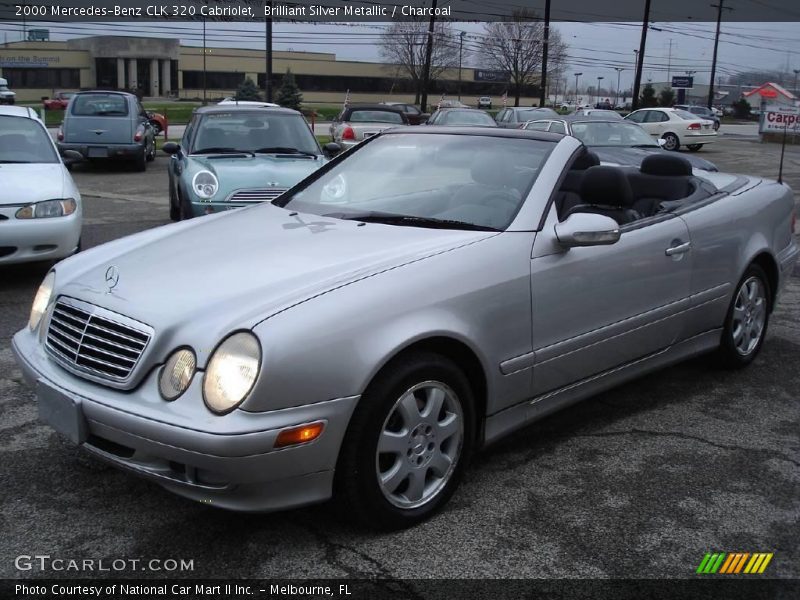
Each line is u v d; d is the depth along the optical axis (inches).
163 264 126.0
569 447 148.9
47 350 122.8
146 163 742.5
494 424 130.6
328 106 3014.3
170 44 3262.8
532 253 132.3
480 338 123.0
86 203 468.8
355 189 157.0
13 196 249.1
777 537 119.0
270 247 130.0
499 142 155.9
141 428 103.8
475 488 131.9
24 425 152.2
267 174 312.3
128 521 119.3
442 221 138.7
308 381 103.7
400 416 114.8
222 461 100.0
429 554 112.1
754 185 197.2
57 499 125.2
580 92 4758.9
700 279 168.6
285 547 113.1
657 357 163.3
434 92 3233.3
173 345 107.2
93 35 3176.7
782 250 199.2
